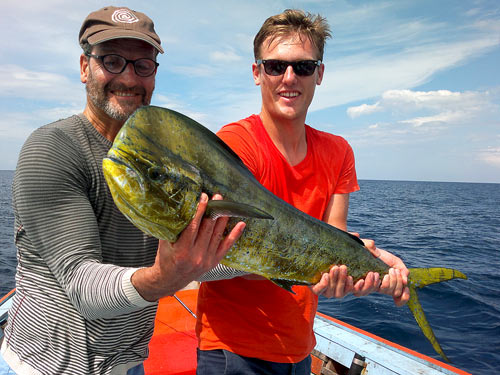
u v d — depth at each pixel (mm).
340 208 2734
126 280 1499
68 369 1911
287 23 2305
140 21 2127
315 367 3961
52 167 1691
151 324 2303
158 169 1389
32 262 1892
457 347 6422
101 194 1895
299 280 2166
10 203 40156
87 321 1916
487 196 87375
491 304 8531
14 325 1973
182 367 3328
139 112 1423
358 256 2367
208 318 2355
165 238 1423
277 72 2291
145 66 2119
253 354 2254
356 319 7555
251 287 2277
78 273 1568
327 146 2646
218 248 1509
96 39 1986
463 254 15898
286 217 1984
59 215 1661
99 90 2039
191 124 1581
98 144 1967
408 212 39594
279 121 2355
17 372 1927
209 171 1585
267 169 2291
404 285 2605
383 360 3553
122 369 2146
